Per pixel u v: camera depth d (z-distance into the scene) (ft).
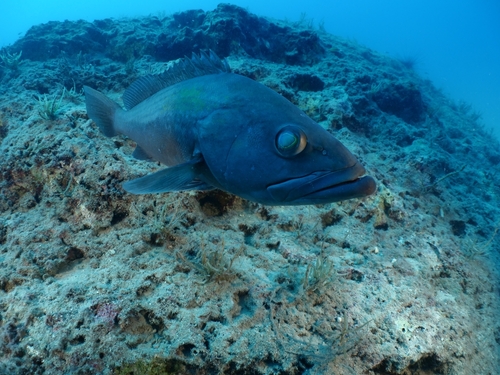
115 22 8.57
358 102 6.96
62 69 6.22
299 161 1.84
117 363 2.31
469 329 3.23
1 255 3.03
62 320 2.43
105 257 2.94
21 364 2.33
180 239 3.07
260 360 2.46
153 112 2.47
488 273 4.18
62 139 3.67
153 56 7.62
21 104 4.83
